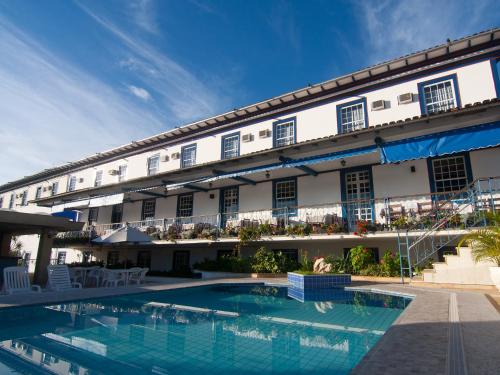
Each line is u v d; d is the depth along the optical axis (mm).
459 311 6363
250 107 20797
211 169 19203
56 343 6094
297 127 19203
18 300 8898
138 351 5668
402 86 16141
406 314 6203
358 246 15047
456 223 11945
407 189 15086
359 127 17125
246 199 20312
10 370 4703
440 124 12617
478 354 3805
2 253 18000
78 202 25859
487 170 13469
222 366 4977
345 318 8070
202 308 9461
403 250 14773
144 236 17125
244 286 13680
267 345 6004
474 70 14508
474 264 10156
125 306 9648
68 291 10875
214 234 18578
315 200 17562
